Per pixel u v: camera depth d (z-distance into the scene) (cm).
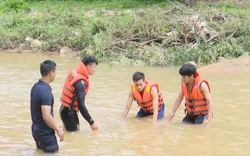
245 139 766
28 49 1884
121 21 1934
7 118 886
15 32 2011
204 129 822
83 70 787
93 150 710
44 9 2636
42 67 680
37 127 686
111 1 2842
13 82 1216
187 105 859
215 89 1141
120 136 783
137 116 908
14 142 746
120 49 1688
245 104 996
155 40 1761
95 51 1647
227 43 1625
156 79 1288
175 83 1229
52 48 1872
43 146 692
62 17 2167
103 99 1044
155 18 1827
